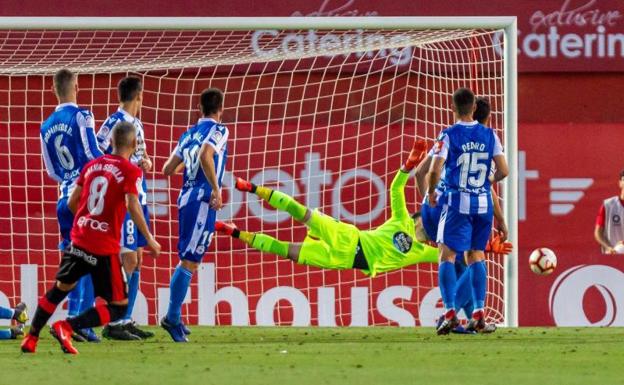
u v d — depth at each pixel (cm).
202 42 4878
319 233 4012
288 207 3966
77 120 3244
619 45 5006
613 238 4703
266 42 4884
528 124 4878
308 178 4769
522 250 4819
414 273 4534
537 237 4831
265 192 3956
